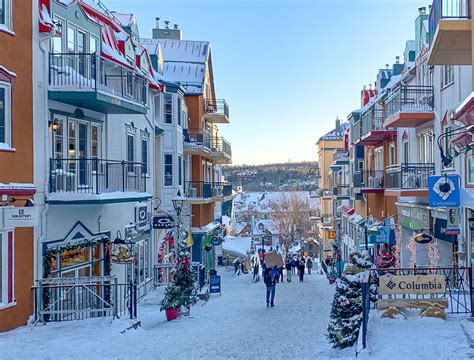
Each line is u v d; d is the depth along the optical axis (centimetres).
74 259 1445
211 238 3269
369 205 2959
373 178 2711
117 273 1650
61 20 1420
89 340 1040
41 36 1305
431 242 1842
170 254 2420
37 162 1277
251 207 9944
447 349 805
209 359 894
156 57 2570
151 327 1301
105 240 1594
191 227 2928
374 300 1035
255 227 8262
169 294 1438
